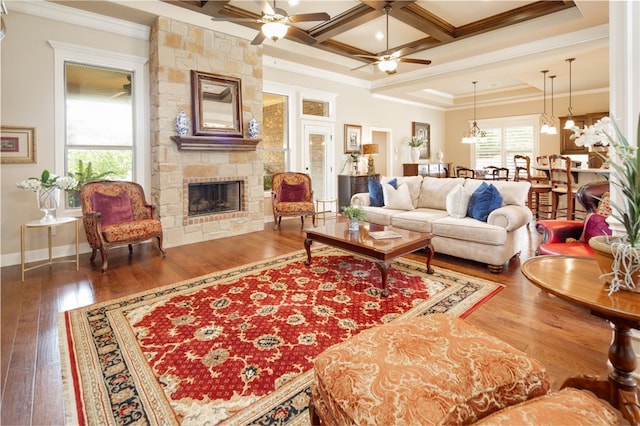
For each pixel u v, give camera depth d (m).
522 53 5.71
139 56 4.73
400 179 5.32
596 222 2.87
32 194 4.07
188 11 4.73
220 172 5.24
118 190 4.25
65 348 2.18
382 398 1.03
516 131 9.55
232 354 2.10
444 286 3.16
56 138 4.18
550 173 5.84
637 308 1.18
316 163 7.43
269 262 3.96
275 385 1.80
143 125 4.84
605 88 7.94
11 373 1.92
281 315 2.61
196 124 4.82
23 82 3.95
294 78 6.84
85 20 4.30
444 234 3.92
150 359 2.05
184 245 4.82
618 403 1.41
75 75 4.36
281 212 5.83
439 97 9.69
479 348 1.26
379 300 2.86
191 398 1.71
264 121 6.58
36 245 4.15
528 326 2.39
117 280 3.42
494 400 1.09
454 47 5.97
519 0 4.58
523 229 4.05
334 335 2.30
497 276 3.42
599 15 4.51
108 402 1.69
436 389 1.05
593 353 2.06
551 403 1.00
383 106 8.82
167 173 4.69
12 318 2.59
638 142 1.32
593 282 1.43
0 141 3.85
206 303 2.84
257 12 4.92
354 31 5.64
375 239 3.28
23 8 3.89
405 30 5.61
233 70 5.27
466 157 10.59
